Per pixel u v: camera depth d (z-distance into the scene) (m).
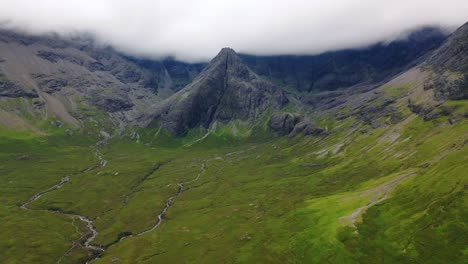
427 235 185.50
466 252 167.38
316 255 196.75
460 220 185.88
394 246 186.88
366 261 182.00
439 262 167.50
